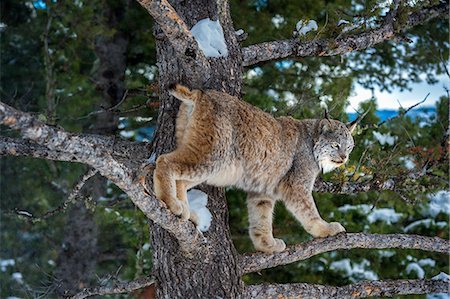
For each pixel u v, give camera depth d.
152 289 10.13
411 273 10.58
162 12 4.59
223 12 5.59
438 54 10.82
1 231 12.59
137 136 11.97
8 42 12.62
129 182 4.05
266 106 9.10
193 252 4.95
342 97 8.18
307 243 5.82
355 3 9.95
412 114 10.98
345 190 6.57
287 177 6.12
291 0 10.13
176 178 4.89
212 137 5.09
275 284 5.59
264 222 6.08
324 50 6.09
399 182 6.76
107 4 11.52
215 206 5.28
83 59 12.19
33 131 3.45
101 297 10.77
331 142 6.32
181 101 5.27
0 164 12.41
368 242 5.89
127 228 10.61
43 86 12.43
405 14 6.41
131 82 11.37
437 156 6.95
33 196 12.41
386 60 11.57
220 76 5.43
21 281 12.16
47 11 11.16
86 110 11.34
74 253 12.00
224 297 5.08
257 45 5.89
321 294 5.68
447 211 11.34
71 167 11.73
